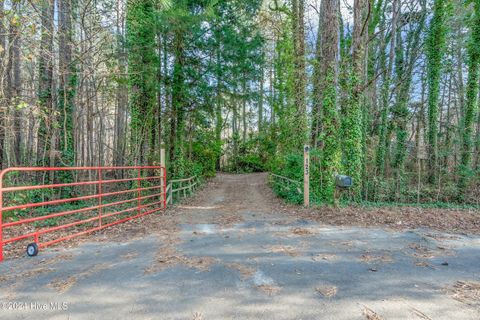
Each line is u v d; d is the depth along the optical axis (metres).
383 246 4.45
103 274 3.38
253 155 26.62
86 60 8.42
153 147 11.21
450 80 14.04
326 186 8.35
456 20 12.06
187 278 3.25
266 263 3.72
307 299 2.74
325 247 4.41
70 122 9.12
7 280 3.21
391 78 12.27
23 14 6.18
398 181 9.85
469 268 3.53
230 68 11.47
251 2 11.51
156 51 10.76
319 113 9.26
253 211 7.72
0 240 3.83
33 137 10.55
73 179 9.15
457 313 2.47
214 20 10.84
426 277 3.25
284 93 14.17
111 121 21.03
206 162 19.47
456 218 6.39
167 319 2.41
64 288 3.00
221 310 2.55
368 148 10.17
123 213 7.53
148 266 3.64
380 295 2.81
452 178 9.98
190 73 11.13
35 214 7.21
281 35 14.34
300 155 10.18
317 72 9.94
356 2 8.19
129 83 9.69
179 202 9.39
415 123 13.84
